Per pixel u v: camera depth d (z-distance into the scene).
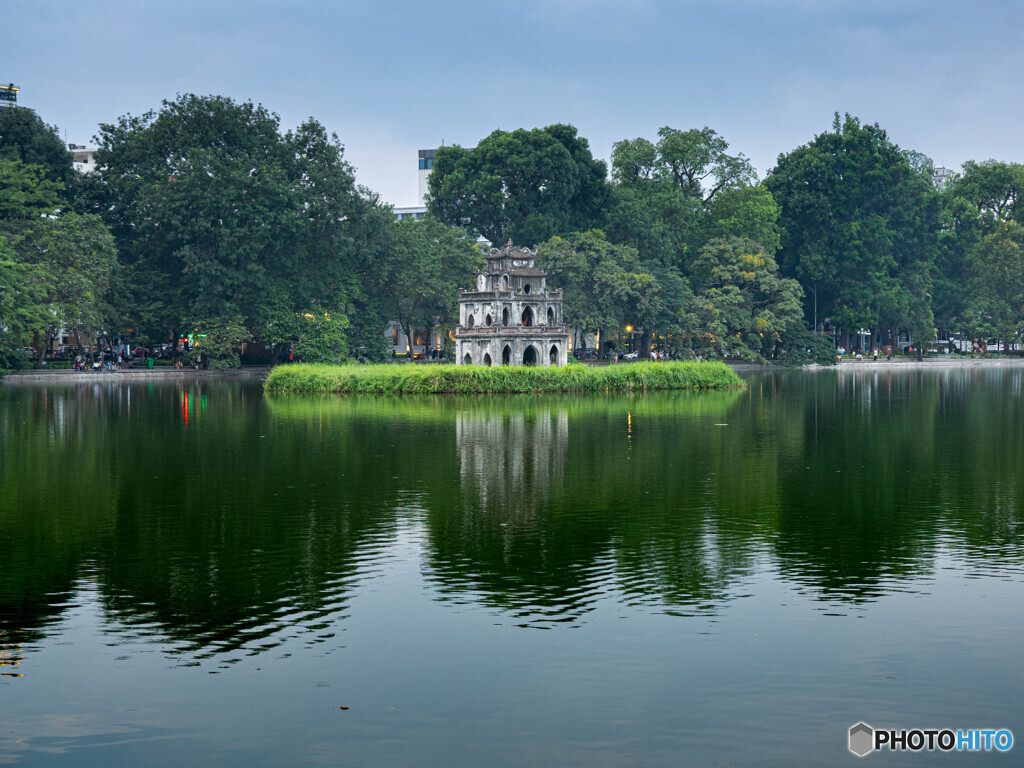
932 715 16.61
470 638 19.91
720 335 146.50
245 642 19.70
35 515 31.03
